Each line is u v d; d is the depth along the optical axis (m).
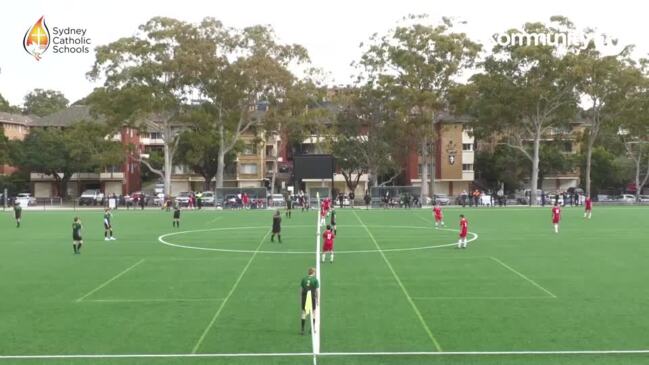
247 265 29.81
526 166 99.19
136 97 73.62
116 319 19.27
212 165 100.56
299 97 77.56
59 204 87.62
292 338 17.03
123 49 75.19
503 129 86.44
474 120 83.62
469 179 103.62
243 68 74.75
